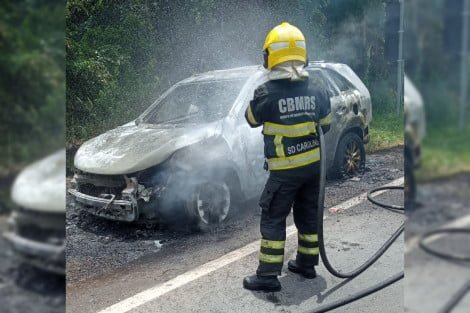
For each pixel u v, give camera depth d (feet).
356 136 14.98
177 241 10.53
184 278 8.73
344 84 14.94
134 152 10.62
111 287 8.45
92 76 16.94
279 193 7.84
